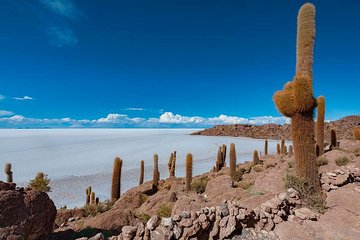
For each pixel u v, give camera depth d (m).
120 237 5.61
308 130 8.70
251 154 63.22
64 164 51.31
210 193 12.30
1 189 5.10
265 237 6.26
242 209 6.50
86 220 8.59
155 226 5.71
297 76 9.12
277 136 129.50
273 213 6.88
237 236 6.25
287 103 8.91
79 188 29.78
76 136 198.88
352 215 6.88
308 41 8.96
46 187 11.14
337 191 8.37
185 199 8.08
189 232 5.75
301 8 9.19
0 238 4.52
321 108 17.12
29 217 5.02
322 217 7.02
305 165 8.61
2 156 66.19
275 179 10.77
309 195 7.92
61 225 9.12
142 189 20.20
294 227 6.55
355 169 9.61
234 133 152.50
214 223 6.20
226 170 22.03
